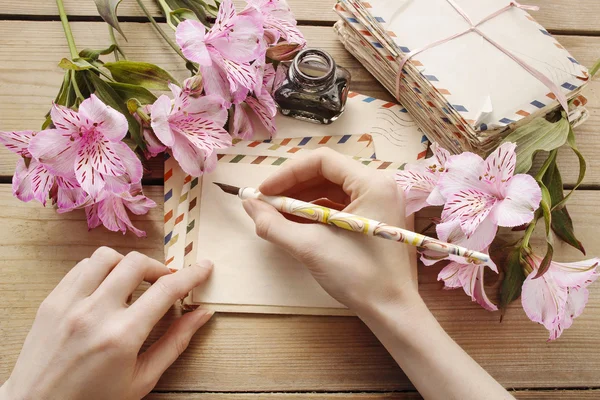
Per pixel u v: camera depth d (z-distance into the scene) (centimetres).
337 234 46
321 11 57
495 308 48
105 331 44
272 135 53
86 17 55
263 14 49
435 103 49
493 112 48
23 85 54
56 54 54
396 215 46
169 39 53
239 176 52
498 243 51
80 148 45
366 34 52
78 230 51
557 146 46
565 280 46
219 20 45
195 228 51
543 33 50
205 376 48
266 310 49
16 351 48
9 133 44
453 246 43
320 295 50
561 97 47
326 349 49
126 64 47
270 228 46
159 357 47
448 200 46
